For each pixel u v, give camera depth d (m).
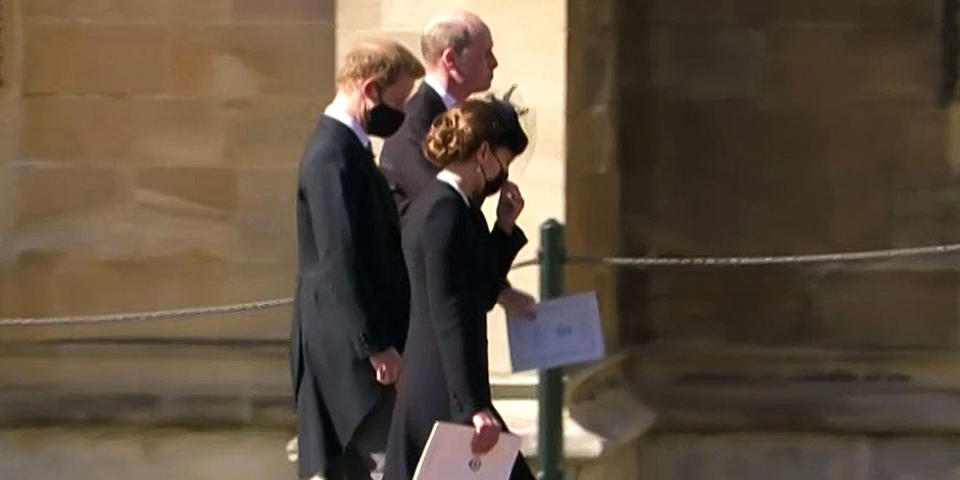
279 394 27.36
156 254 27.84
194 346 27.69
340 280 19.52
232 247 27.83
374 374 19.89
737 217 29.59
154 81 27.77
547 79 25.34
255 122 27.77
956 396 29.03
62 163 27.83
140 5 27.77
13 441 27.48
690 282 29.52
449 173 19.05
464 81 21.33
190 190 27.83
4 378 27.75
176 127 27.83
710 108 29.58
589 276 27.28
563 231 22.84
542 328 21.44
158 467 27.48
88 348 27.75
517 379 25.16
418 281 18.80
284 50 27.75
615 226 29.42
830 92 29.44
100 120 27.83
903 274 29.39
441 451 18.36
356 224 19.72
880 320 29.44
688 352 29.42
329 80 27.72
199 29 27.77
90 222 27.84
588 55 27.45
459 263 18.53
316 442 20.19
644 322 29.70
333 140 19.94
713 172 29.59
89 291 27.84
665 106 29.50
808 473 28.73
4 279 27.83
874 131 29.42
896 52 29.34
